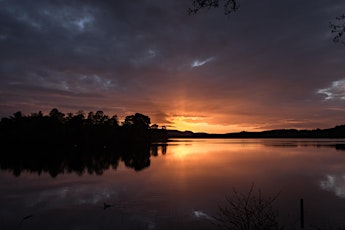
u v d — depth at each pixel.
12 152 73.81
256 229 9.59
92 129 112.69
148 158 57.81
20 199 21.77
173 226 15.26
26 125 92.81
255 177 30.89
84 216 17.30
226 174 33.31
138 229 15.05
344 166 41.66
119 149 91.50
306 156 61.91
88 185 27.28
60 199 21.66
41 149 86.88
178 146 121.31
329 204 19.08
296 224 15.09
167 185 26.39
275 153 72.69
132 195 22.47
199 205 19.03
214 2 7.22
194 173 34.31
